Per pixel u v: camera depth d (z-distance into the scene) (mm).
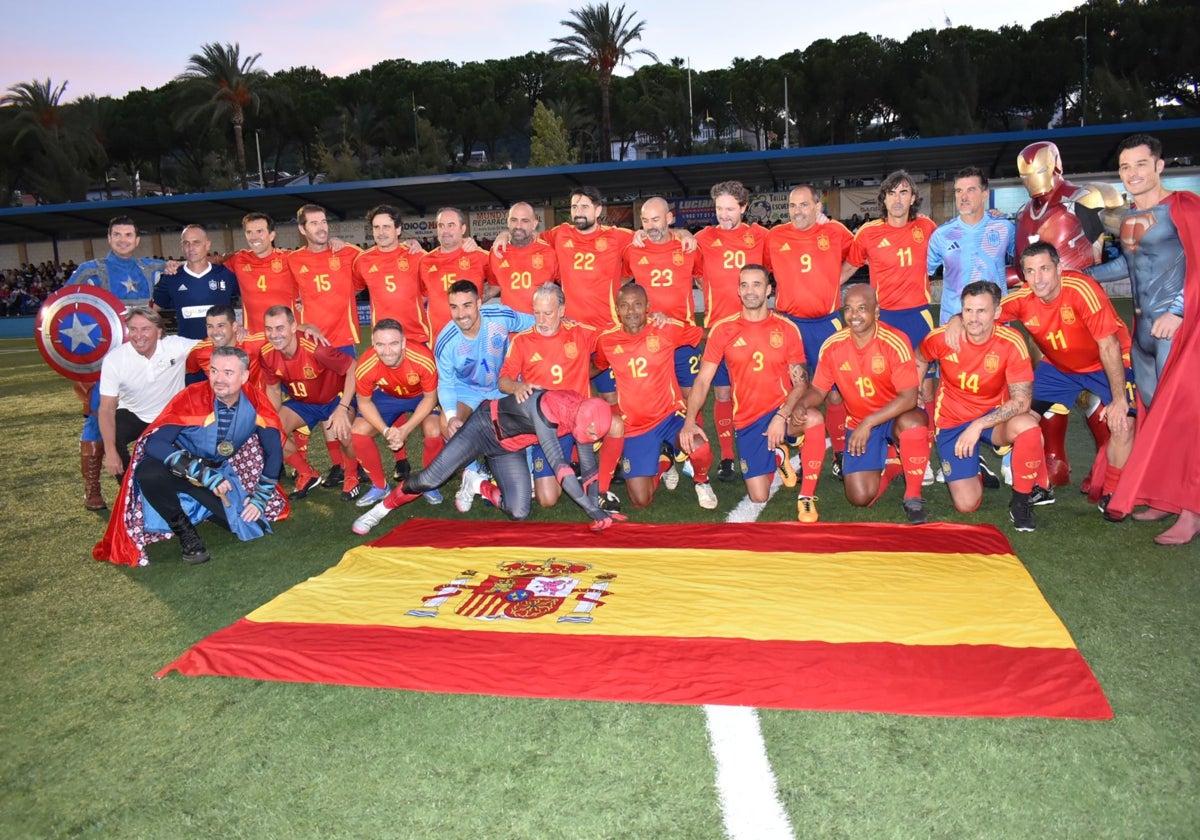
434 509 5910
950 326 5047
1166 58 41969
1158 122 19578
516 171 23391
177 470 4918
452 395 5605
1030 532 4816
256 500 5348
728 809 2484
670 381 5621
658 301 6465
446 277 6688
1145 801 2455
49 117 50562
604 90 45438
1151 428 4605
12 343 22922
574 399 4887
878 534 4738
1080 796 2484
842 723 2881
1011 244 6191
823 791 2547
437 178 23844
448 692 3184
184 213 26688
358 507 6051
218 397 5078
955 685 3053
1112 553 4422
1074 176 20438
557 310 5297
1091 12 44094
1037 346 5363
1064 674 3098
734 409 5609
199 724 3070
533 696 3121
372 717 3051
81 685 3441
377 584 4234
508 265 6543
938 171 24281
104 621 4137
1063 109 45250
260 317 7230
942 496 5730
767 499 5711
